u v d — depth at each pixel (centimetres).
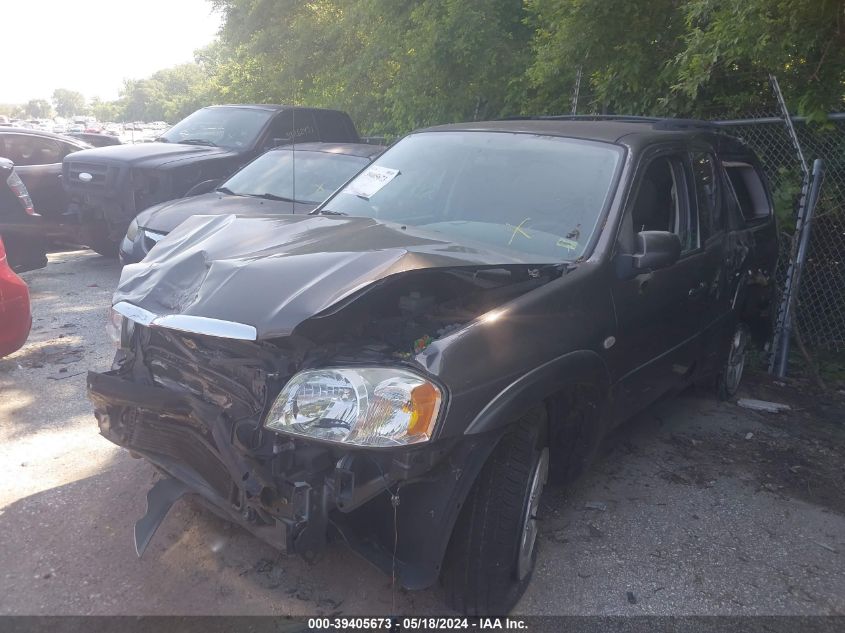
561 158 412
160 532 357
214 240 344
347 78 1423
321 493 259
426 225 403
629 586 340
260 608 310
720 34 653
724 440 511
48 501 381
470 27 964
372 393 257
